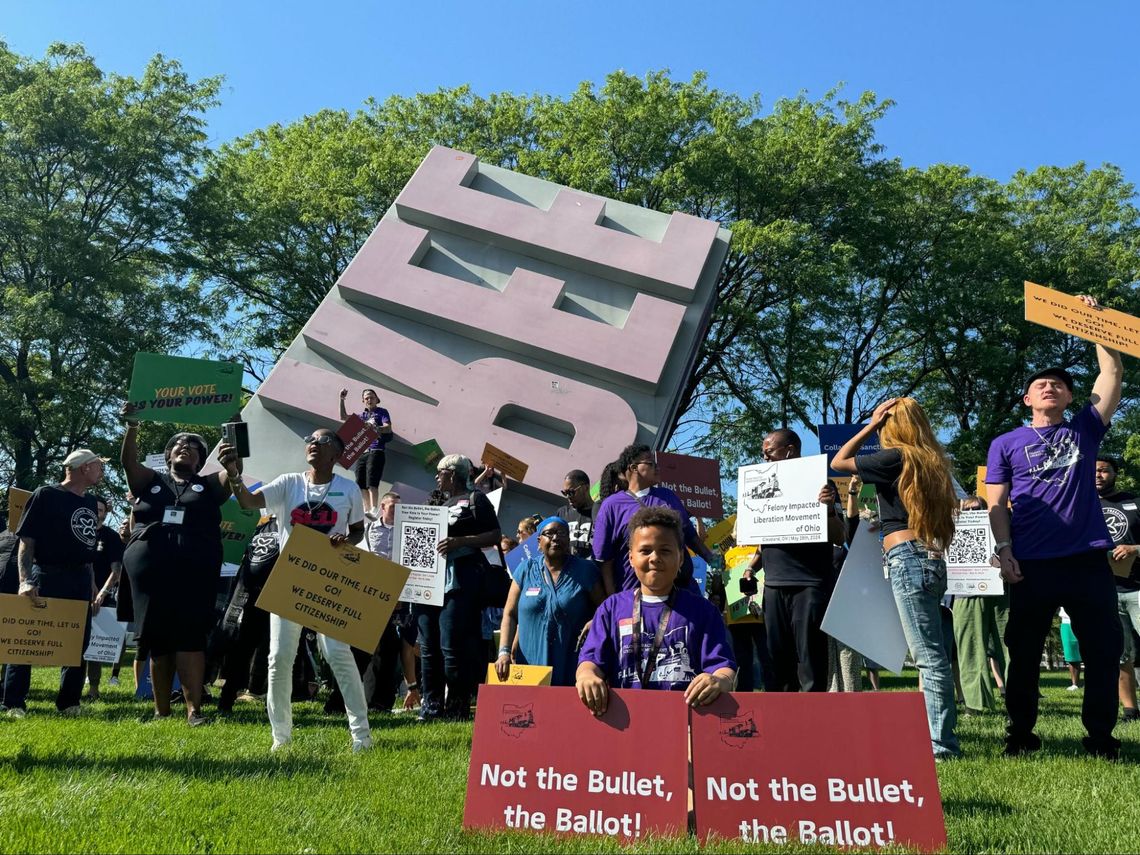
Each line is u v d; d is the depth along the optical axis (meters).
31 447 24.78
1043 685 14.97
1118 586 7.60
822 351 26.91
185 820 3.48
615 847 3.18
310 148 27.86
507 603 5.99
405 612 8.23
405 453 13.00
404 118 27.91
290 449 13.09
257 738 5.85
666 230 14.30
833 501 5.69
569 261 14.20
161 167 25.48
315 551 5.30
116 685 10.42
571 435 13.25
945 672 5.12
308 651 8.97
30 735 5.71
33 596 6.66
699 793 3.33
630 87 26.39
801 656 5.68
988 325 27.53
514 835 3.34
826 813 3.25
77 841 3.12
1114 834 3.41
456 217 14.48
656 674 3.85
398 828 3.46
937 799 3.20
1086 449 5.36
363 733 5.46
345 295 14.05
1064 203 30.12
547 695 3.57
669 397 13.30
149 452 23.98
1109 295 27.09
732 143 25.30
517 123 27.16
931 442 5.20
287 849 3.12
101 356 24.00
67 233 23.83
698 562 6.39
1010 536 5.42
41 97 24.41
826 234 26.61
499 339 13.54
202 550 6.74
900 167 27.20
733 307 26.08
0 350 25.11
